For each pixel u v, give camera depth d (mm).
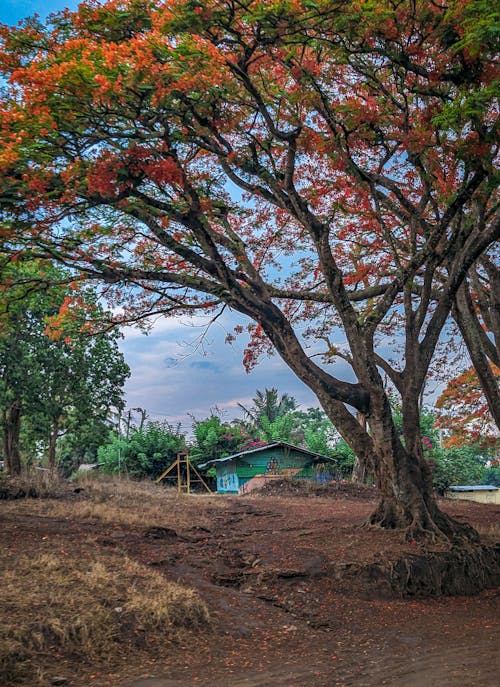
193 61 10938
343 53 12594
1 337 26594
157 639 7938
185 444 46062
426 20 11750
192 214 13250
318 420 61812
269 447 37062
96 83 10484
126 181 11836
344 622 9945
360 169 14266
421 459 14336
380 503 14430
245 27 12250
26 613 7516
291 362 14219
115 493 21047
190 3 10992
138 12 11508
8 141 10891
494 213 14711
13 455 28641
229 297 14445
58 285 15656
